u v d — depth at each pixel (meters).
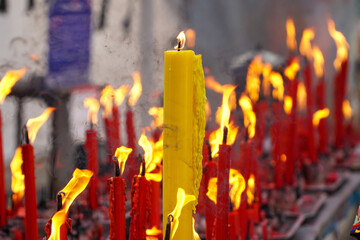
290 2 6.93
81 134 2.70
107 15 4.12
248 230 2.44
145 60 3.48
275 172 3.29
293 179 3.51
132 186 1.61
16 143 3.23
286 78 3.57
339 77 4.84
